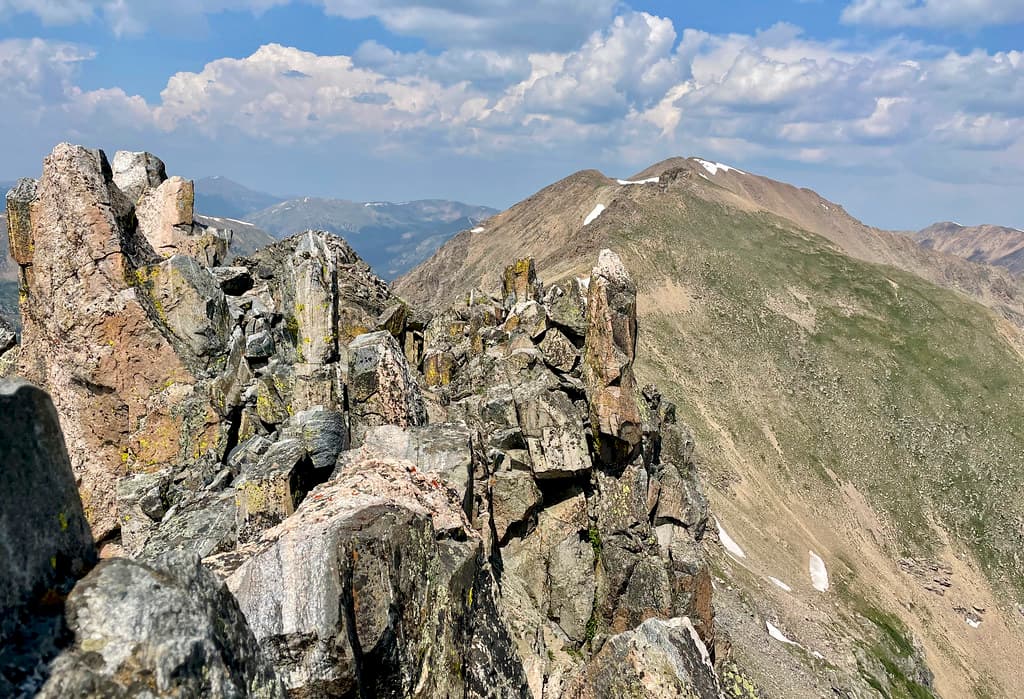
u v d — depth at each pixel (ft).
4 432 17.56
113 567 20.11
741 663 145.59
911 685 201.46
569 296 108.27
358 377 69.00
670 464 112.57
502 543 93.40
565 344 104.06
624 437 99.09
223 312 75.92
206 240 96.89
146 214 97.91
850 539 347.97
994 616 334.44
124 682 17.74
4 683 16.17
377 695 33.42
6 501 17.43
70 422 70.44
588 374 102.89
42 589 18.35
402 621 35.09
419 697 34.60
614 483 101.50
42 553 18.52
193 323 72.95
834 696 152.56
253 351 72.84
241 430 70.38
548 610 92.43
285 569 32.37
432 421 80.84
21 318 79.82
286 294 77.15
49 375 73.10
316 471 59.31
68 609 18.54
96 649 17.99
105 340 69.00
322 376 69.56
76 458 69.62
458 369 109.81
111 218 70.79
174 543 52.06
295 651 31.01
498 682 41.93
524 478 92.17
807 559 300.81
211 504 57.31
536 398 95.55
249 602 31.48
